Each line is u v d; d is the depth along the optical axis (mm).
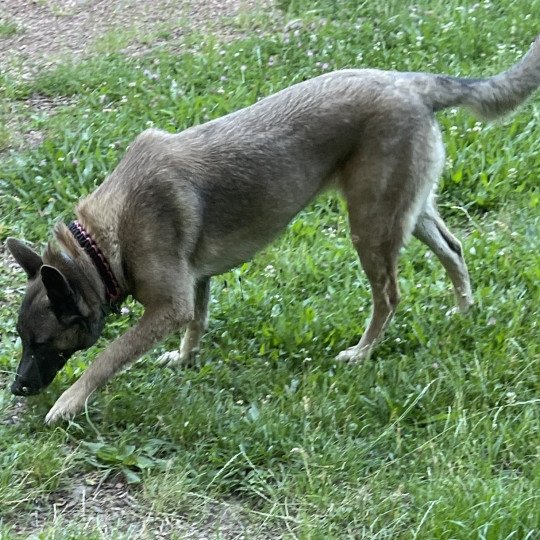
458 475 5578
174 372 6793
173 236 6281
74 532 5301
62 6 12750
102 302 6250
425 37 10867
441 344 6844
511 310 7137
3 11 12641
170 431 6066
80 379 6227
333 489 5609
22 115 9938
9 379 6672
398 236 6793
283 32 11305
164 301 6309
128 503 5629
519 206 8422
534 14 11336
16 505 5535
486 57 10547
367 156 6582
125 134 9336
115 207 6223
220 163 6414
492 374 6453
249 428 6055
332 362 6848
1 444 5945
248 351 6969
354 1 11797
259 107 6664
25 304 6133
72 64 10859
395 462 5832
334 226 8484
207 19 12133
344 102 6555
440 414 6145
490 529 5172
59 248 6164
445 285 7586
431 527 5242
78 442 5992
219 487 5699
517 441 5883
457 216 8484
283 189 6566
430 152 6707
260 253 7523
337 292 7566
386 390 6414
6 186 8695
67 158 8891
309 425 6086
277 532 5438
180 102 9805
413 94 6633
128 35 11562
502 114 6965
